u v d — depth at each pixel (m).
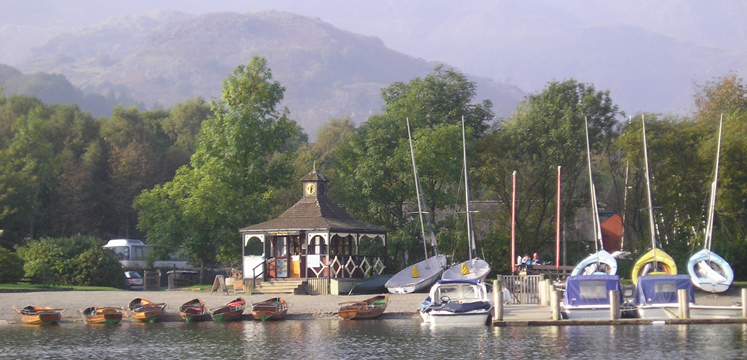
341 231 50.72
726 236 57.09
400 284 48.69
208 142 63.22
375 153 61.72
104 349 32.97
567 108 62.25
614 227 61.09
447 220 61.69
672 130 58.69
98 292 51.09
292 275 52.12
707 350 30.31
